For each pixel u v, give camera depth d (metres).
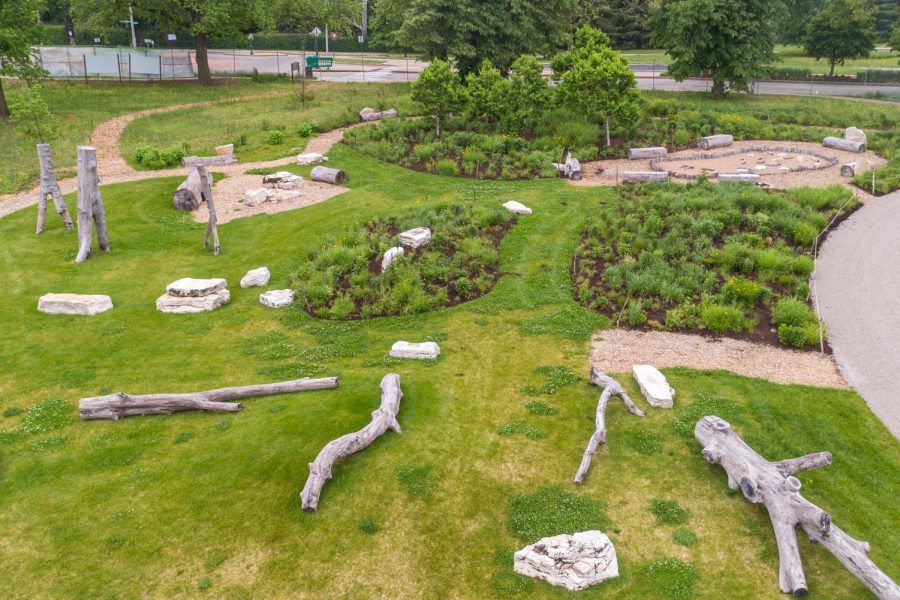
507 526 7.93
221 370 11.69
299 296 14.66
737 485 8.26
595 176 23.00
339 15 61.50
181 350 12.45
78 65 42.72
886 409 10.27
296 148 26.47
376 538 7.74
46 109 23.52
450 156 24.84
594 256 16.28
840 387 10.91
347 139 26.84
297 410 10.12
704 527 7.85
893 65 49.88
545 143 25.45
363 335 13.04
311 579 7.21
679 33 32.19
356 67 53.28
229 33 39.66
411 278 14.88
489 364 11.76
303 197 21.20
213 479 8.67
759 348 12.32
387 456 9.09
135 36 61.00
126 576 7.27
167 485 8.59
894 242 16.77
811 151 25.27
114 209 19.64
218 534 7.81
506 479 8.72
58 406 10.43
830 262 15.81
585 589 7.02
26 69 29.61
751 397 10.53
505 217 18.39
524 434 9.66
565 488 8.54
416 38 32.94
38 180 22.20
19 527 7.93
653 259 15.48
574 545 7.17
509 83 26.67
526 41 33.94
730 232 17.12
